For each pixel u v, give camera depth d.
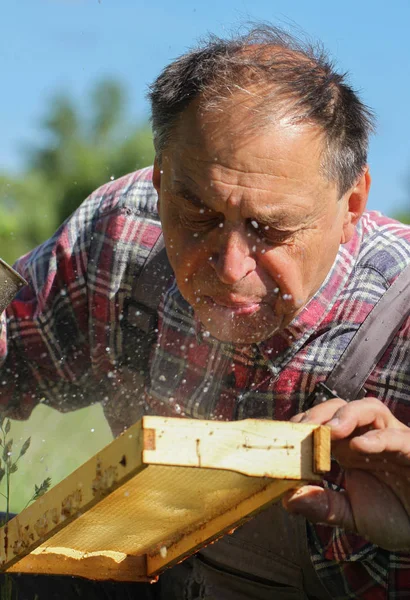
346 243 2.82
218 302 2.51
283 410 2.82
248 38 2.69
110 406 3.28
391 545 2.18
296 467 1.83
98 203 3.27
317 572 2.76
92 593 2.92
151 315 3.08
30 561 2.39
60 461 4.11
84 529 2.27
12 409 3.32
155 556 2.48
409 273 2.78
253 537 2.82
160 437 1.74
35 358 3.26
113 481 1.83
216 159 2.37
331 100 2.47
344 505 2.14
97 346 3.18
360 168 2.63
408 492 2.13
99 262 3.16
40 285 3.24
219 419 2.91
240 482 1.99
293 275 2.46
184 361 2.98
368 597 2.76
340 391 2.72
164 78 2.55
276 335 2.77
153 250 3.09
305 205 2.40
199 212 2.42
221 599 2.90
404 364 2.70
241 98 2.39
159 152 2.56
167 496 2.05
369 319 2.72
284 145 2.36
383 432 2.04
